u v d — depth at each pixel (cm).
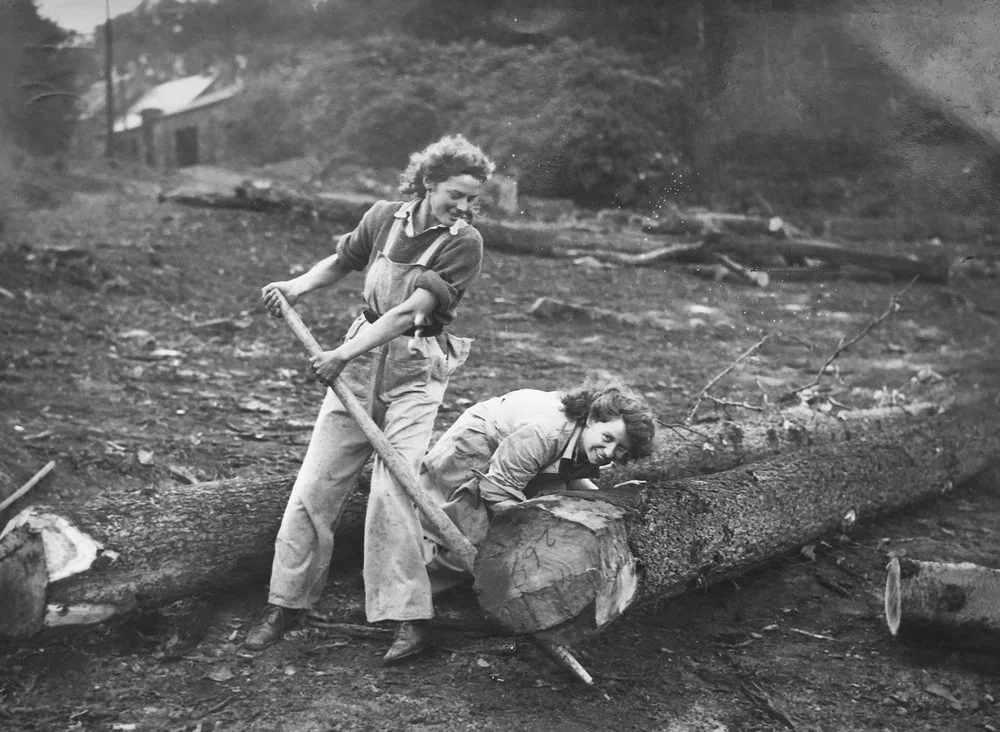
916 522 511
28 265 869
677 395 709
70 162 1327
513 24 1664
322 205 1237
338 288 994
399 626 354
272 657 350
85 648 346
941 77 1406
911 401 697
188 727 309
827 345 928
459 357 373
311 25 1650
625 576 334
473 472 372
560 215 1454
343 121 1576
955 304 1145
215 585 374
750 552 403
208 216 1194
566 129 1564
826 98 1502
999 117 1384
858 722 332
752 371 810
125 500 370
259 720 314
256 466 516
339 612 381
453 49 1645
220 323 800
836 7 1464
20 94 1363
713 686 350
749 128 1544
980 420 578
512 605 325
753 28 1539
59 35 1391
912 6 1418
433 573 380
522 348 832
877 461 489
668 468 467
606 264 1211
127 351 706
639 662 361
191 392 629
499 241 1228
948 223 1398
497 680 341
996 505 541
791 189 1513
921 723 334
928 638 376
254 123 1570
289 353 752
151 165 1497
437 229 352
